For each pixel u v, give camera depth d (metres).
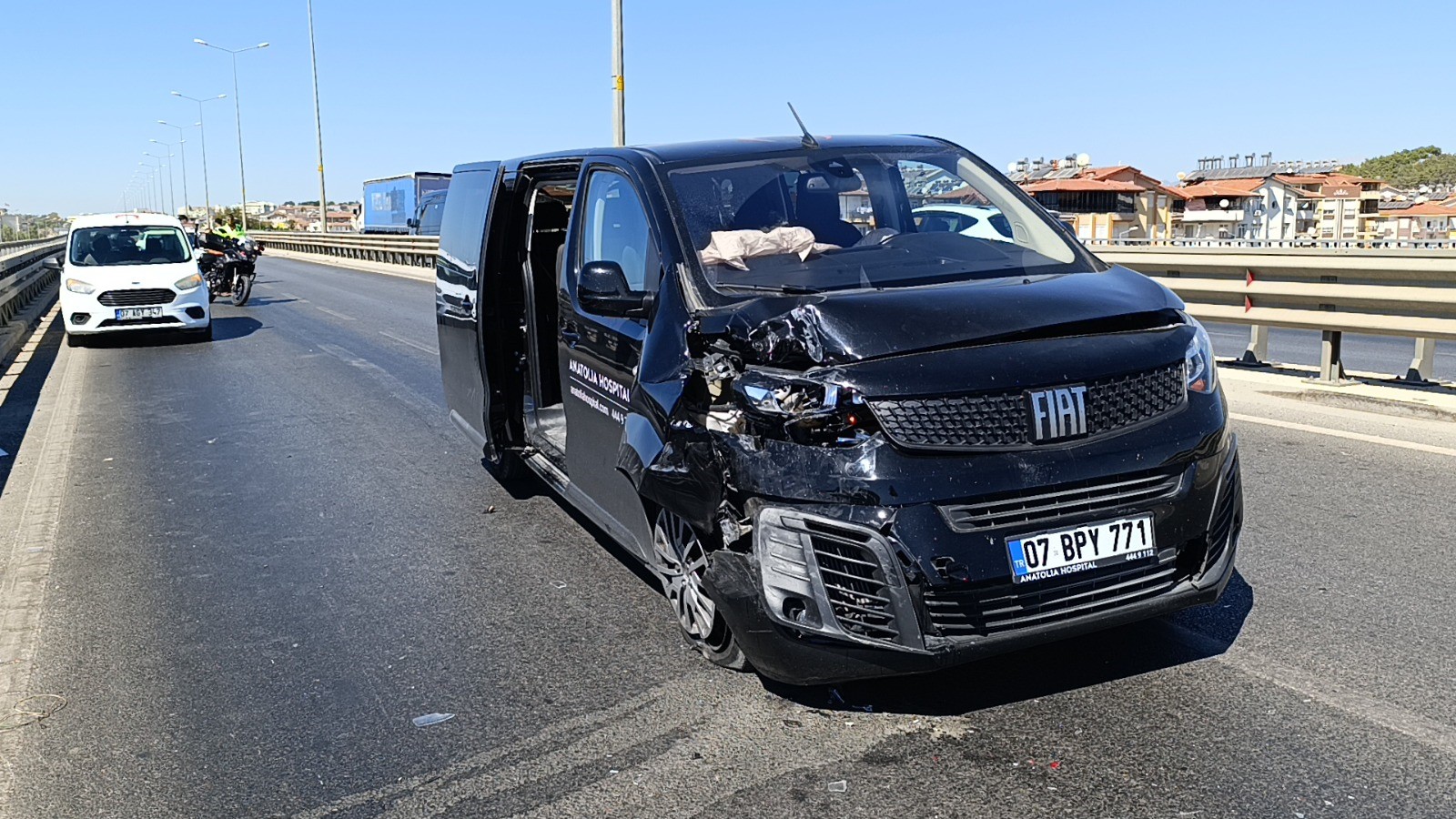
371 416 9.05
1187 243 16.80
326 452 7.74
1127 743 3.25
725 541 3.43
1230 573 3.53
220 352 13.73
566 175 5.36
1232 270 9.02
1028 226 4.50
